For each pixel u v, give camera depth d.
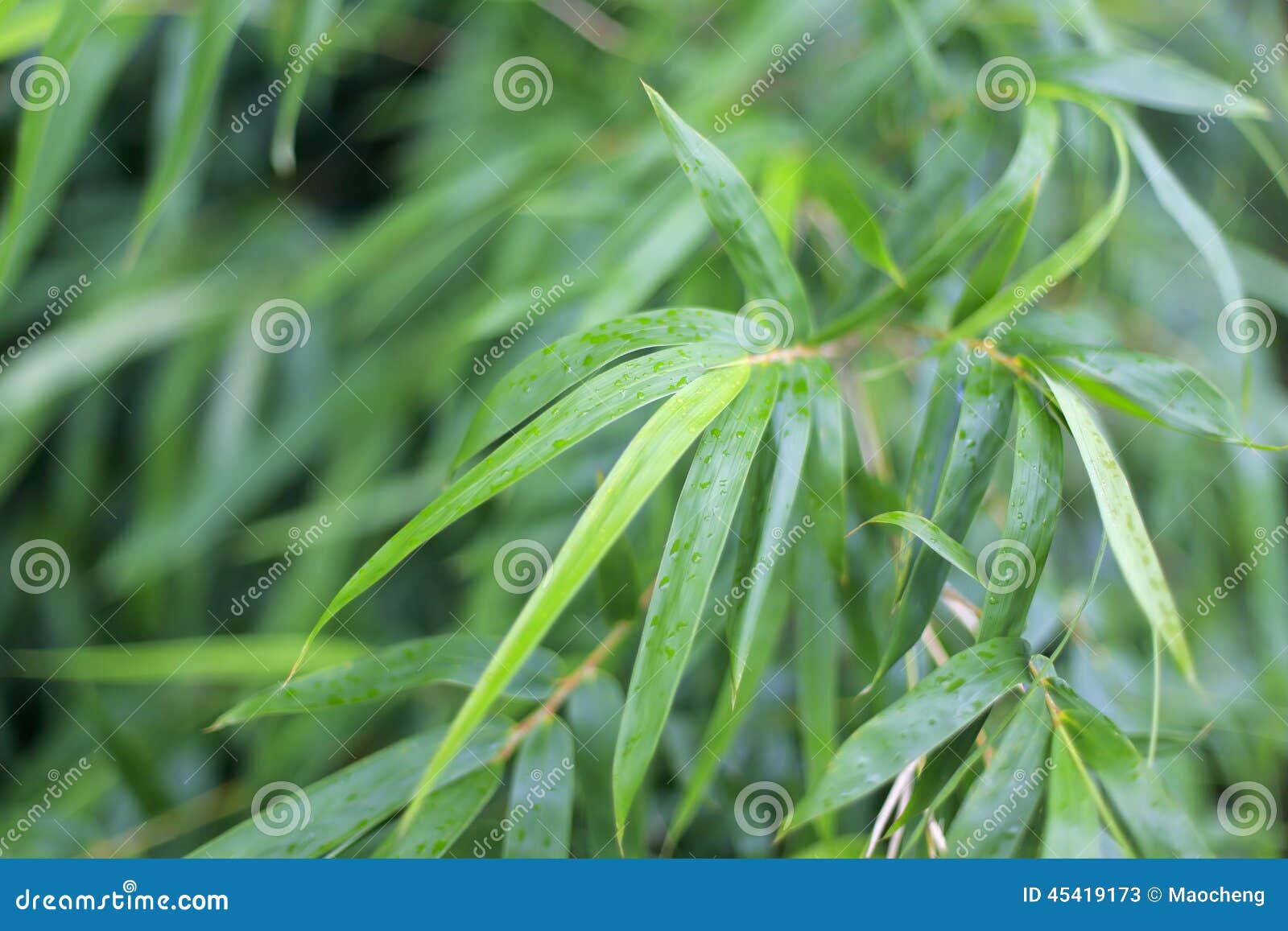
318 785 1.02
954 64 1.20
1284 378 1.50
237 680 1.22
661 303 1.16
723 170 1.02
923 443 1.03
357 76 1.60
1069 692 1.00
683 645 0.97
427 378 1.35
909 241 1.11
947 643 1.06
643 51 1.26
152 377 1.60
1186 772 1.15
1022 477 1.00
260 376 1.42
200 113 1.07
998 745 0.99
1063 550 1.21
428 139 1.48
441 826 1.01
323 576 1.31
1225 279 1.04
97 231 1.55
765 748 1.15
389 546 0.97
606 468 1.20
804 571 1.08
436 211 1.24
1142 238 1.31
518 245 1.25
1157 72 1.07
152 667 1.16
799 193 1.09
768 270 1.02
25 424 1.37
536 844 1.03
